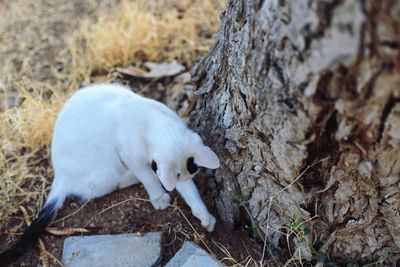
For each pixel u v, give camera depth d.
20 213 1.25
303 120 0.88
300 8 0.77
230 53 1.04
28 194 1.27
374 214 1.01
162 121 1.12
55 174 1.25
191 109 1.29
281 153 0.97
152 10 1.79
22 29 1.79
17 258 1.13
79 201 1.23
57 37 1.75
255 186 1.09
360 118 0.84
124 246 1.13
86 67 1.60
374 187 0.96
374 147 0.88
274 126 0.93
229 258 1.09
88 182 1.21
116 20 1.72
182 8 1.80
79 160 1.19
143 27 1.65
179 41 1.64
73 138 1.19
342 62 0.76
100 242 1.14
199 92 1.17
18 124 1.38
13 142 1.38
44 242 1.18
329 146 0.93
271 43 0.85
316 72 0.80
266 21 0.85
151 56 1.61
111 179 1.21
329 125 0.89
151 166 1.11
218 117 1.11
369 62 0.75
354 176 0.96
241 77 0.98
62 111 1.24
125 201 1.22
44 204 1.25
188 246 1.12
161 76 1.52
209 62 1.17
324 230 1.07
